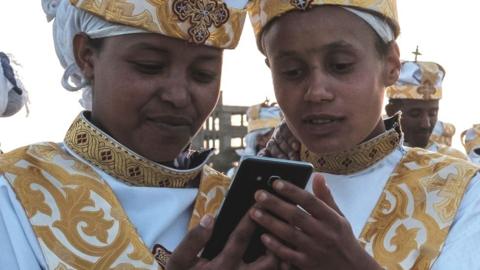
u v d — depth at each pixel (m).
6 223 1.88
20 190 1.93
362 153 2.39
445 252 2.19
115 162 2.00
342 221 1.78
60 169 1.99
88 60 2.04
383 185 2.39
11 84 2.60
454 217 2.25
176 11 1.90
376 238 2.29
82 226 1.92
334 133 2.24
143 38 1.92
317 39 2.20
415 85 4.96
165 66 1.95
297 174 1.80
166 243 2.02
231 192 1.79
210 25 1.95
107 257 1.90
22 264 1.84
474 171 2.33
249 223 1.80
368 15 2.24
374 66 2.27
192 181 2.16
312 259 1.79
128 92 1.94
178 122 1.96
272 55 2.31
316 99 2.20
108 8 1.94
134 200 2.00
